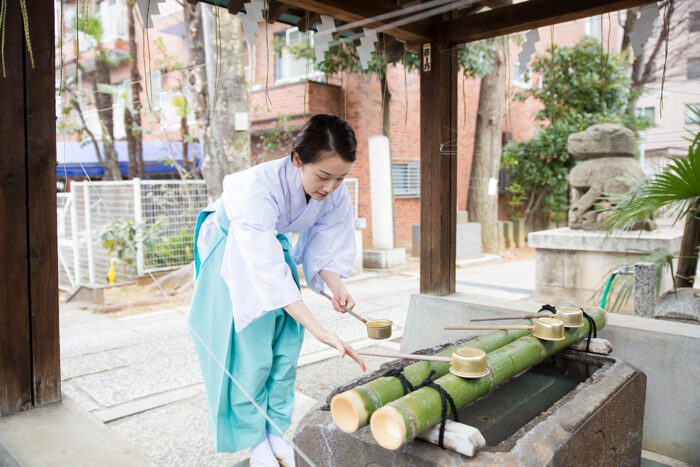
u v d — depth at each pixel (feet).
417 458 3.42
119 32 19.21
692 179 7.77
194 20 20.11
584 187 16.11
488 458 3.26
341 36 7.95
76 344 12.05
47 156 4.81
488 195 29.25
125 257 19.53
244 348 5.18
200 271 5.50
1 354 4.75
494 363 4.26
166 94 21.21
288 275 4.90
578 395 4.34
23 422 4.67
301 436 4.16
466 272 23.29
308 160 4.68
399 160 28.48
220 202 5.72
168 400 8.45
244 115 19.30
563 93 24.52
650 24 6.38
